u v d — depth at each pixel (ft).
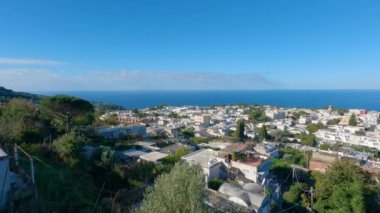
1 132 91.91
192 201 47.39
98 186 85.97
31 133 101.30
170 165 115.24
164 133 258.98
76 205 58.34
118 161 111.55
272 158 152.15
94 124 202.39
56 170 74.90
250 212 75.25
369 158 193.77
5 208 50.29
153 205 48.34
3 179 52.95
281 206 105.40
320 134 313.32
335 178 103.50
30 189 56.08
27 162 73.51
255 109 546.26
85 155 101.91
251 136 283.18
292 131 334.85
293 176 131.34
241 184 99.91
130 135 204.23
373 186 103.24
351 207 89.15
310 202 103.35
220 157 121.49
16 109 124.36
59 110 139.85
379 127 347.56
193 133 279.08
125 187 88.43
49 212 51.26
